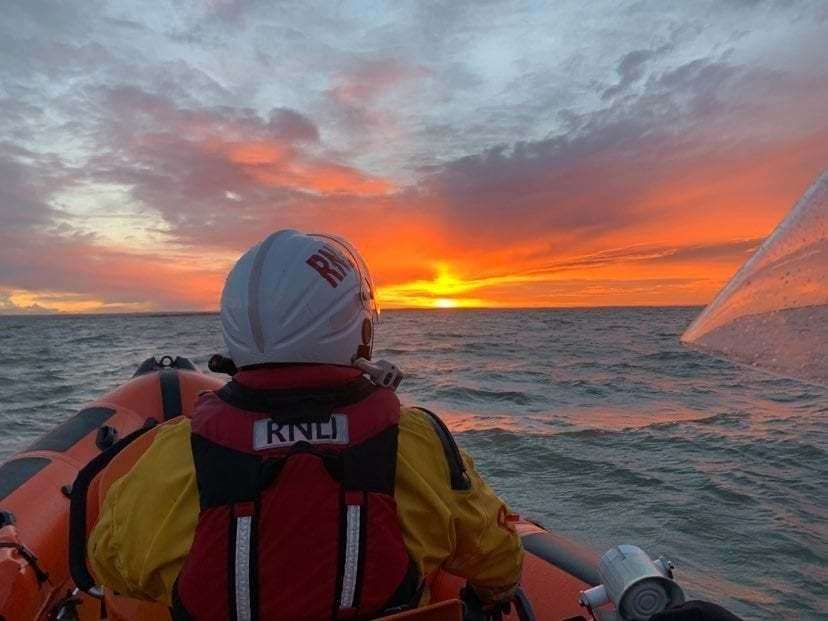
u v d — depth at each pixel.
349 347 1.55
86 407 4.60
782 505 6.64
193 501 1.38
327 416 1.41
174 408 4.74
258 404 1.42
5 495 3.38
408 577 1.38
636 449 9.23
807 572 5.14
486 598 1.70
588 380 18.91
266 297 1.49
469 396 15.60
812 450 8.81
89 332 68.25
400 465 1.42
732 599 4.72
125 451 2.03
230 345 1.53
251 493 1.33
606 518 6.40
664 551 5.58
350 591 1.33
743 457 8.60
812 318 0.62
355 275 1.61
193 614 1.32
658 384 17.72
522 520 3.23
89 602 2.57
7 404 14.84
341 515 1.33
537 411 13.27
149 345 40.44
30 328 86.25
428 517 1.43
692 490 7.16
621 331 61.66
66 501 3.44
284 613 1.31
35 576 2.46
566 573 2.65
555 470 8.20
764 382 17.88
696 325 0.77
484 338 48.81
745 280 0.72
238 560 1.31
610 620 1.42
